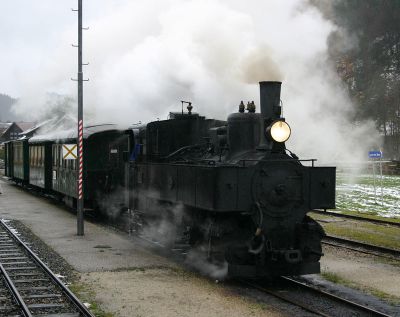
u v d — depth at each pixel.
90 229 15.87
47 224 16.81
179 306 8.02
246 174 9.23
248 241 9.41
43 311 7.80
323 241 13.84
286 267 9.30
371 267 10.95
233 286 9.32
